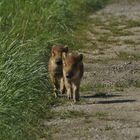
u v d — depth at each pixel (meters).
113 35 62.38
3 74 33.72
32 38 45.94
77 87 36.69
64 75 36.88
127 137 29.73
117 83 41.66
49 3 63.09
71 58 36.69
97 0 87.19
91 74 44.56
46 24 55.34
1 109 31.03
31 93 34.81
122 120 32.56
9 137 29.38
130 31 65.00
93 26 67.88
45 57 43.16
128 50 54.38
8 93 32.56
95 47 55.44
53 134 30.55
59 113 34.09
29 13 54.75
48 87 38.88
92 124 32.03
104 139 29.55
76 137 29.98
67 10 67.94
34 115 33.03
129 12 82.50
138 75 44.41
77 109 34.94
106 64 48.47
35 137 30.03
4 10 54.66
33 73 35.84
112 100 36.91
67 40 55.00
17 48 38.06
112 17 76.56
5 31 45.16
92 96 38.16
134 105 35.53
